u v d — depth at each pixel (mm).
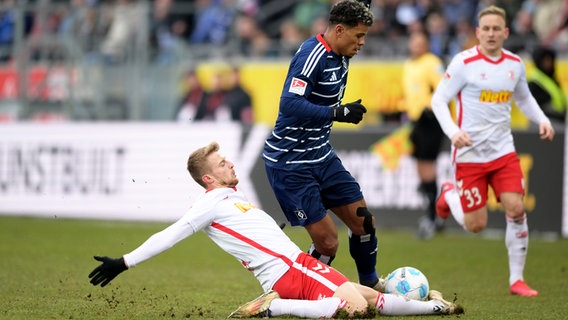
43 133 54156
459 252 39406
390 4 59281
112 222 50969
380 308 22281
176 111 57781
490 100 28266
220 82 57000
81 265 34188
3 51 60688
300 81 23500
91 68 58594
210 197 22453
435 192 44656
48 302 25375
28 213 53938
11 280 30016
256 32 60844
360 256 25547
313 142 24312
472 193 28859
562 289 29281
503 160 28484
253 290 28797
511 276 28391
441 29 54969
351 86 54125
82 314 23188
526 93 28859
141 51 58156
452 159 29406
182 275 32438
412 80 45062
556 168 45344
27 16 60156
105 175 52906
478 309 24766
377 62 53688
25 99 59500
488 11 28219
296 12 63312
